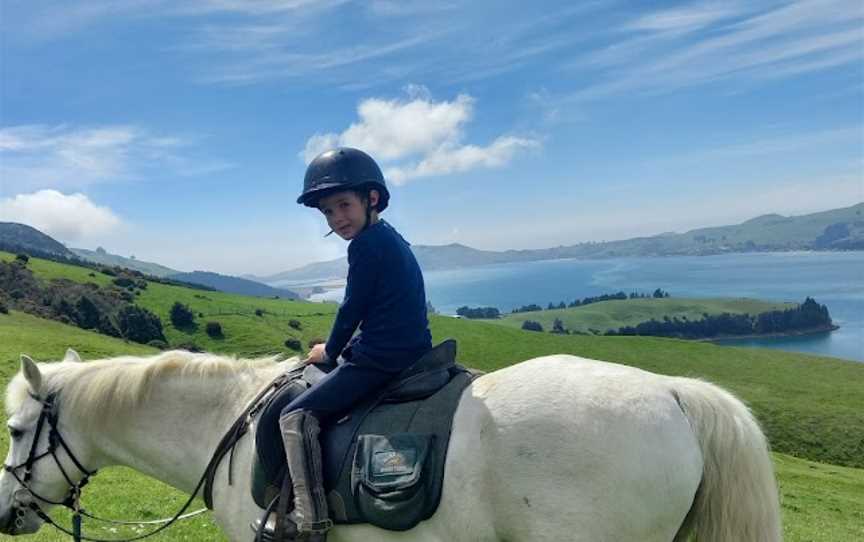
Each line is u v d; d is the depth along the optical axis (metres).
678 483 3.12
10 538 8.09
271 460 3.71
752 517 3.09
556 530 3.11
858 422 49.31
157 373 4.30
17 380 4.50
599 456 3.10
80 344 43.16
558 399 3.25
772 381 65.00
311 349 4.05
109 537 8.70
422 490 3.29
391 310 3.63
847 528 17.89
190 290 92.62
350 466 3.49
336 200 3.75
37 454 4.38
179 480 4.34
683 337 154.75
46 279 74.75
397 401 3.62
